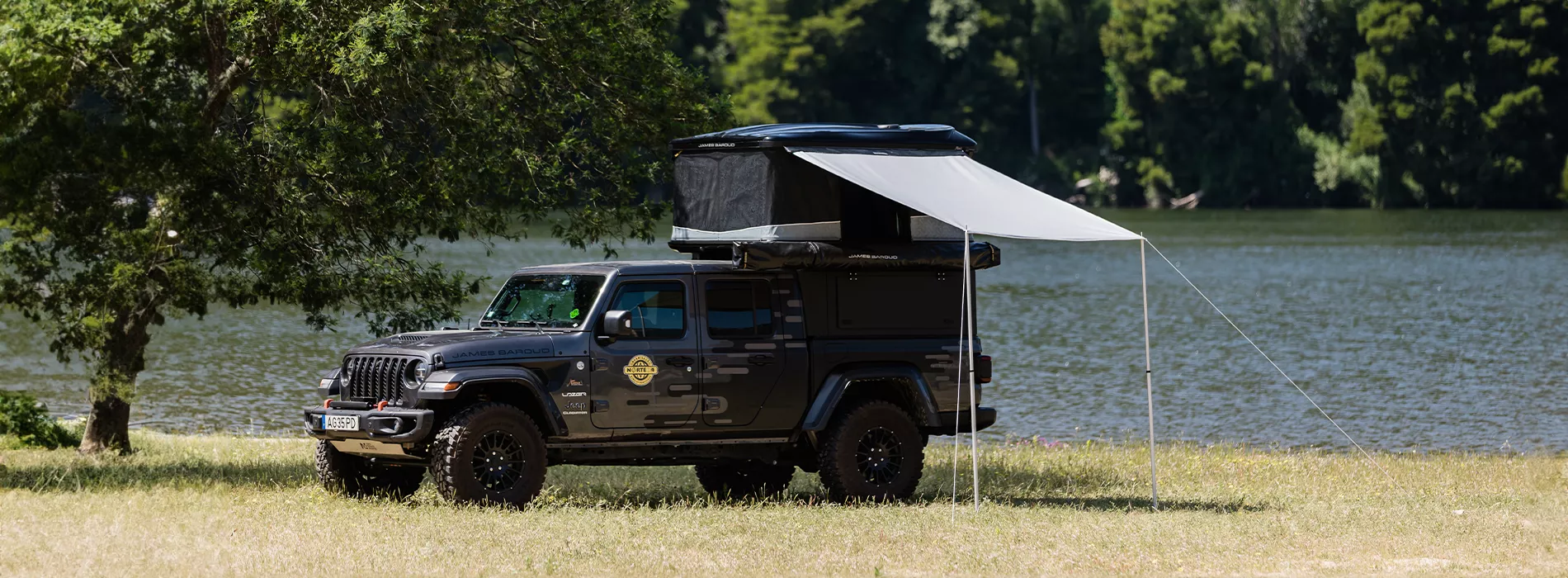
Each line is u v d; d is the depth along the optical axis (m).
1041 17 119.94
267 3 14.52
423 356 11.63
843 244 12.62
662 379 12.19
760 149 12.53
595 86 16.81
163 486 13.19
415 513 11.31
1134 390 27.77
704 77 17.41
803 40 114.31
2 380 25.14
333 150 14.88
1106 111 121.19
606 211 16.94
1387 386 28.31
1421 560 9.80
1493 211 104.69
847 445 12.70
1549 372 30.47
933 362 13.02
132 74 13.93
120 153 13.45
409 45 14.39
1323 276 58.03
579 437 11.98
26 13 13.31
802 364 12.61
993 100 119.00
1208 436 22.11
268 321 37.00
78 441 17.55
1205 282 56.03
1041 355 33.72
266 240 14.77
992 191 12.76
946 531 10.84
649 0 17.20
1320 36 113.50
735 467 14.02
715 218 12.88
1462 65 103.81
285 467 15.16
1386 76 104.75
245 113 15.50
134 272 13.66
